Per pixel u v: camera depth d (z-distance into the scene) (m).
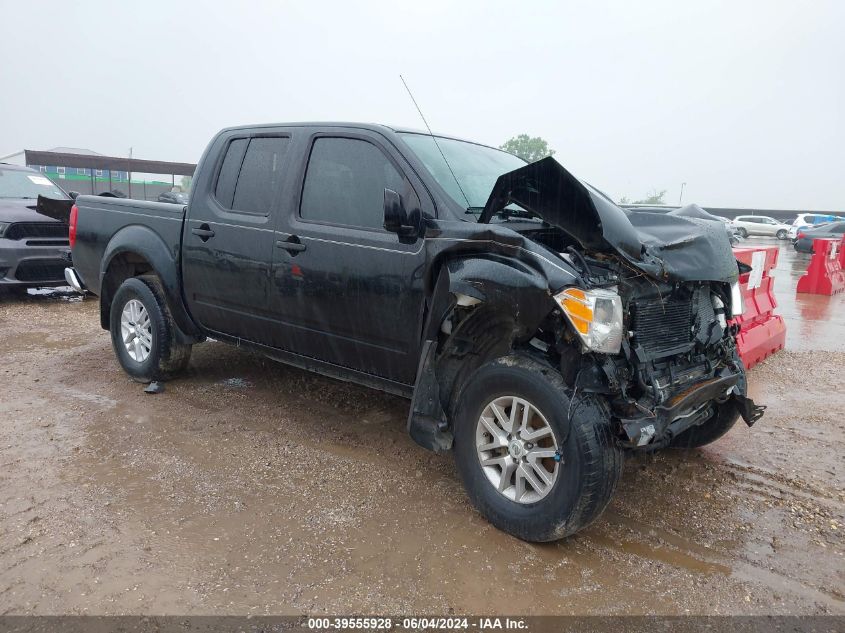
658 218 3.62
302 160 4.00
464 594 2.62
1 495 3.31
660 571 2.86
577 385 2.77
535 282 2.79
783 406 5.25
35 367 5.62
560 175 2.82
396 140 3.62
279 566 2.77
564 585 2.71
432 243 3.27
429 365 3.23
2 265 7.93
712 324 3.52
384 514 3.26
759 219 41.72
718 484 3.78
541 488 2.93
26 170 9.80
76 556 2.79
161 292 4.98
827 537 3.21
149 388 4.96
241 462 3.82
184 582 2.63
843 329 8.77
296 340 4.09
